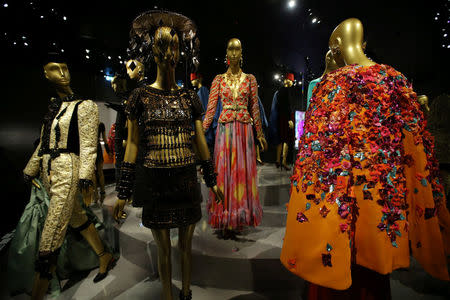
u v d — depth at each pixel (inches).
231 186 85.7
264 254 75.0
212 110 89.7
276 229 98.1
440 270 41.3
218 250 78.1
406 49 189.8
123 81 106.3
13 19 124.3
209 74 195.5
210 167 60.8
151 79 113.3
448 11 159.3
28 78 150.9
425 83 213.3
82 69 179.2
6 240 104.7
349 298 44.0
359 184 39.5
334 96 41.1
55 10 135.8
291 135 180.9
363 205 39.1
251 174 87.7
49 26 138.0
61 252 79.0
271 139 179.8
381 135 39.4
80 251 82.0
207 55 193.5
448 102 111.8
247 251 77.4
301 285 72.9
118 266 88.0
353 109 40.4
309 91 77.3
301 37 223.1
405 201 39.4
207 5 174.2
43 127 74.9
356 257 40.1
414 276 75.4
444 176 108.8
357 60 43.3
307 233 39.6
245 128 89.1
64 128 69.6
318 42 220.5
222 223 85.5
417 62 200.1
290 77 171.5
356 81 39.9
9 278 71.5
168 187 53.5
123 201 51.8
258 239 87.6
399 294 67.1
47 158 69.3
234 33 195.3
